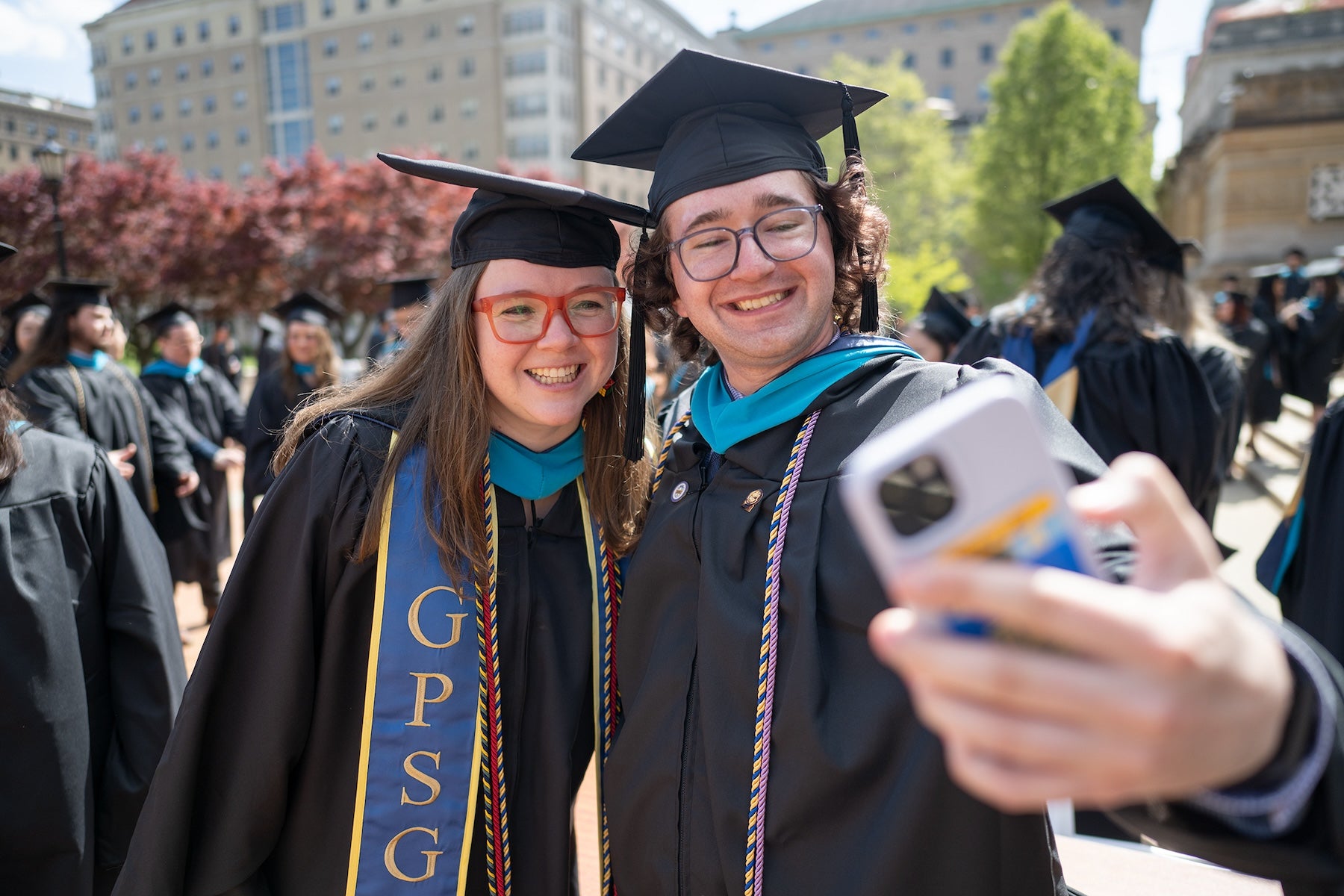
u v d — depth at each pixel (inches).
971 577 20.8
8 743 79.0
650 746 55.6
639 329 65.7
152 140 2337.6
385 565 59.2
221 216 941.2
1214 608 22.1
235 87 2213.3
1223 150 672.4
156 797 57.6
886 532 22.0
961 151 1780.3
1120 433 118.2
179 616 221.3
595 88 2106.3
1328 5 919.0
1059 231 994.7
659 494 62.8
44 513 83.9
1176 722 20.1
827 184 59.3
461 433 60.9
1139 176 991.6
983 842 44.0
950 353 218.7
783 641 49.8
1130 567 36.9
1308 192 650.2
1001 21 2420.0
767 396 56.4
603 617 67.0
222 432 247.0
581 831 118.9
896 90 1107.9
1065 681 20.5
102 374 179.9
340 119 2114.9
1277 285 494.0
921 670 21.9
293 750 59.2
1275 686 22.6
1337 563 92.1
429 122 2032.5
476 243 62.9
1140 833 37.0
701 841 51.7
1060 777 21.3
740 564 53.0
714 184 56.6
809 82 58.4
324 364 225.0
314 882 60.6
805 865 46.8
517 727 62.6
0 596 79.2
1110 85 1002.1
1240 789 31.5
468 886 60.2
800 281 56.0
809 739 46.7
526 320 61.5
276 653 58.7
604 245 65.8
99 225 892.0
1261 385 364.5
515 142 1975.9
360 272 935.0
